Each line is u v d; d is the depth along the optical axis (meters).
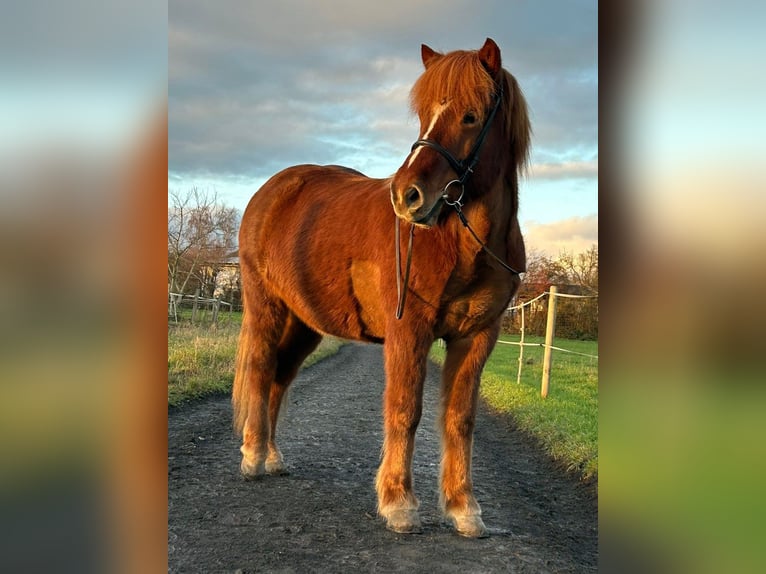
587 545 3.38
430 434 6.73
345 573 2.79
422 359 3.31
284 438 6.00
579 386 9.81
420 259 3.25
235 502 3.83
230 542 3.15
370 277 3.71
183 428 6.02
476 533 3.29
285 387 4.78
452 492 3.40
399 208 2.89
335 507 3.79
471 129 3.06
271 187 4.80
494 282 3.31
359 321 3.92
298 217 4.36
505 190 3.31
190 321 16.58
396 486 3.35
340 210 4.05
